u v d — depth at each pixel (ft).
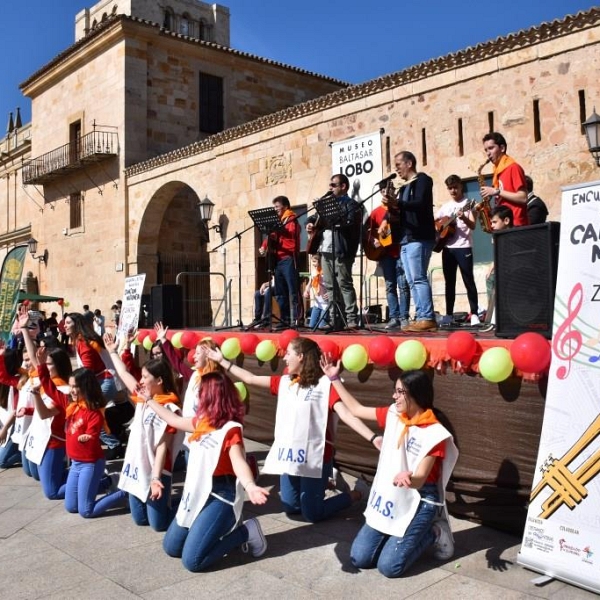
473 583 13.09
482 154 41.24
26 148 97.55
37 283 93.76
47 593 13.62
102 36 74.64
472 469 16.55
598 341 13.08
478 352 16.11
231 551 15.40
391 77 45.70
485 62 40.98
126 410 26.96
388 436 14.34
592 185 13.51
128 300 31.81
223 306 61.26
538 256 15.37
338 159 31.91
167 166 67.82
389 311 25.34
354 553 14.03
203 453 14.52
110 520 18.53
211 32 94.02
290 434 16.96
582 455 13.01
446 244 26.30
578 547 12.77
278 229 27.91
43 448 20.94
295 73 85.20
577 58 36.94
